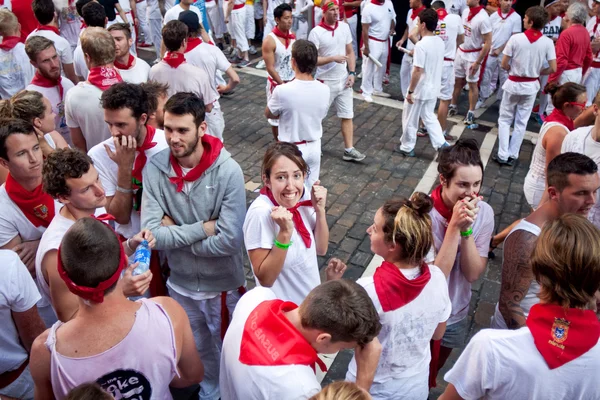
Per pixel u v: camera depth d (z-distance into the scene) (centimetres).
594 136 385
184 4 781
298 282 305
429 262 294
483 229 304
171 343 216
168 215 319
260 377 193
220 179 307
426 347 257
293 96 504
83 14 595
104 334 203
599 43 797
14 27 594
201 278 327
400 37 1108
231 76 601
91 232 198
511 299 275
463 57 825
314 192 305
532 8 662
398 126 819
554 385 191
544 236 197
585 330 188
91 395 163
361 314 195
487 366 198
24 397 288
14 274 255
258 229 286
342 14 841
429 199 241
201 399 354
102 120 412
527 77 671
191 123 292
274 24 1068
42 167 272
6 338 267
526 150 769
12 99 366
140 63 526
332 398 153
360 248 534
